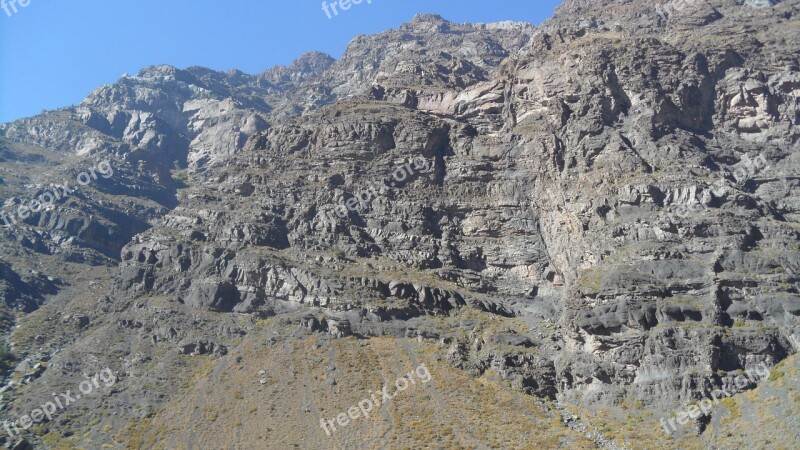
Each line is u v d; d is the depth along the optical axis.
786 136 155.50
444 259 154.00
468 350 130.38
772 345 113.06
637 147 154.50
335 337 134.75
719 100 163.25
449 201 163.25
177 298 148.00
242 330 139.12
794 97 159.50
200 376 129.62
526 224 155.50
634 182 143.62
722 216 133.75
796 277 121.62
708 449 102.38
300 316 139.38
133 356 135.25
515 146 166.88
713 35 179.12
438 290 143.12
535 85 176.12
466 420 113.75
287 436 113.69
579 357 121.56
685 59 168.12
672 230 133.50
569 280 140.00
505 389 121.19
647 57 169.00
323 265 150.00
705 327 115.75
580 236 143.50
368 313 138.12
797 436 98.25
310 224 161.00
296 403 120.56
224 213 165.00
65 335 145.88
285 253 154.88
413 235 157.00
